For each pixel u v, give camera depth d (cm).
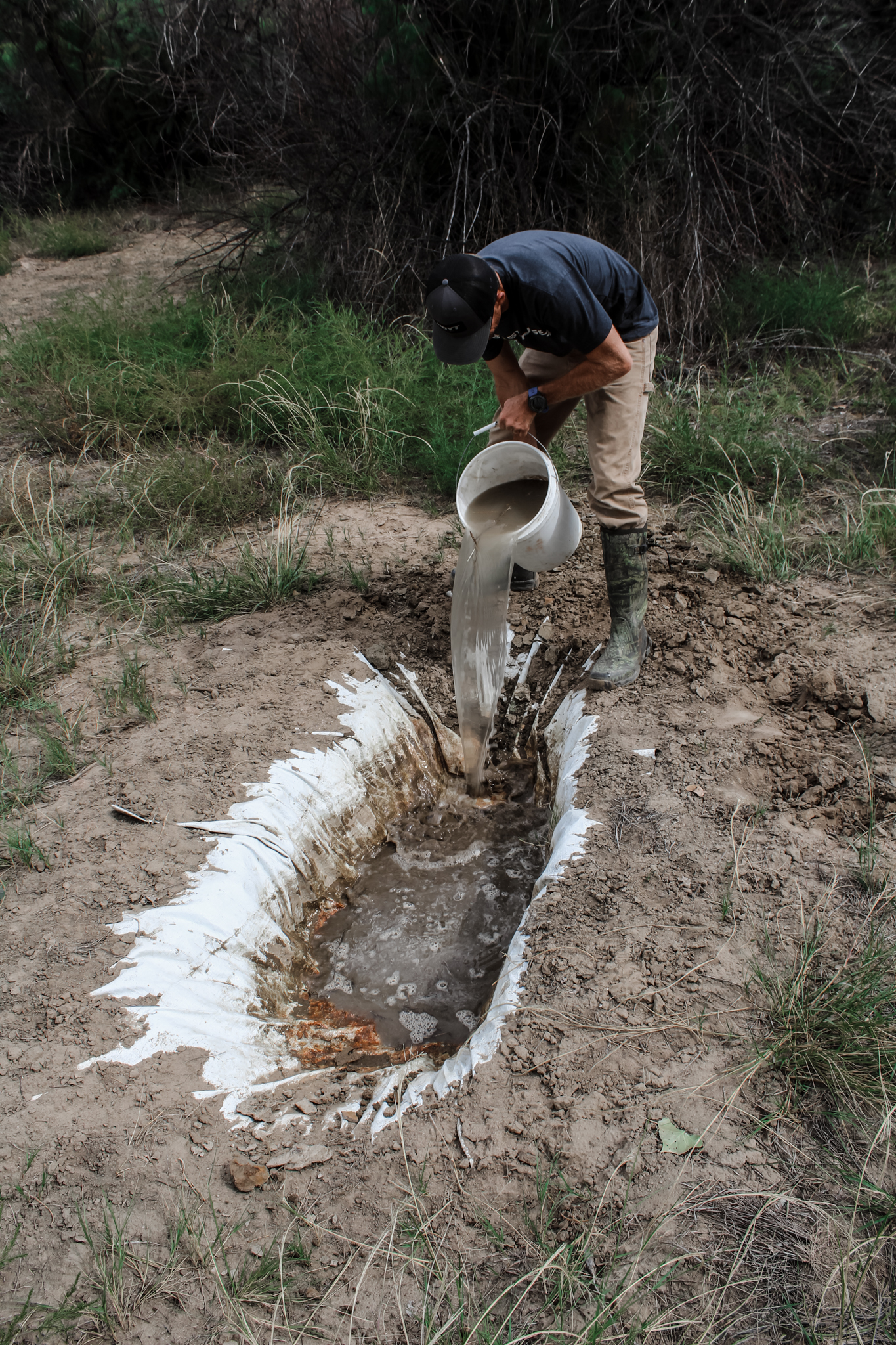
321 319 652
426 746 389
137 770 338
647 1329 182
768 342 629
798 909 265
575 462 516
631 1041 235
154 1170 219
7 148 1115
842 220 752
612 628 368
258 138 747
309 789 338
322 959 315
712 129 670
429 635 418
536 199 686
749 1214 199
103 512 504
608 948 260
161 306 725
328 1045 279
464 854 355
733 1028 236
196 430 568
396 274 690
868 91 714
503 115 667
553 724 377
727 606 399
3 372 639
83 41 1044
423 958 314
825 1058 224
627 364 298
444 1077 238
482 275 268
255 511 511
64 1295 198
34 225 1034
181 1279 199
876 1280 187
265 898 306
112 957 270
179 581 445
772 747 328
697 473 489
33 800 329
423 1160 217
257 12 766
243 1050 256
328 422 562
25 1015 254
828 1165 207
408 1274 197
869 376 597
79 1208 210
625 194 655
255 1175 216
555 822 332
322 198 730
